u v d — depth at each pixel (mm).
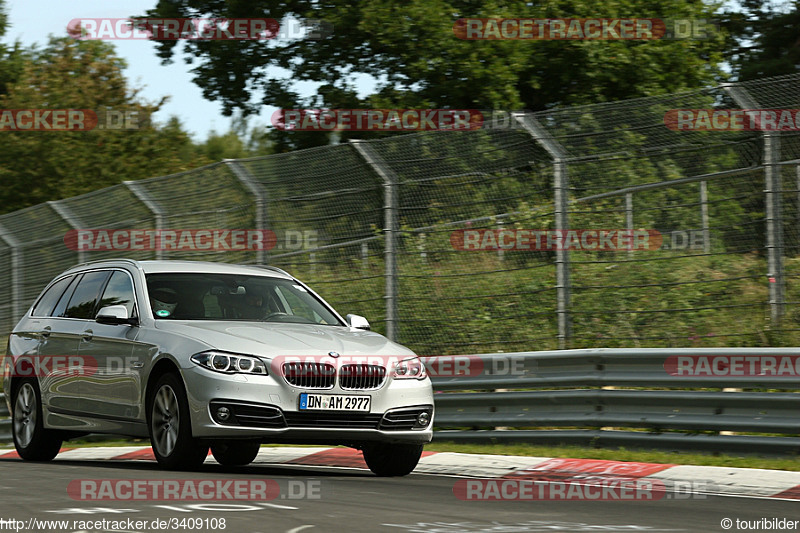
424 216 45406
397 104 94500
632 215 43906
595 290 44094
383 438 29922
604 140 43000
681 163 42938
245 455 36812
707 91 41969
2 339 64562
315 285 47750
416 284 45406
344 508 22703
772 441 33188
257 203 49594
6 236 65250
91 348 33688
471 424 40312
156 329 31281
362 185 46531
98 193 58250
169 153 138875
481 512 22703
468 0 98500
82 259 58625
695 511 23781
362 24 92500
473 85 92125
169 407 29812
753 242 42125
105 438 49062
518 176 43875
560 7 95938
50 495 24219
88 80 137250
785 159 42344
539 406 38781
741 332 41344
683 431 36344
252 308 33531
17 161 132750
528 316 43469
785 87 40844
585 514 22797
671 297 43156
